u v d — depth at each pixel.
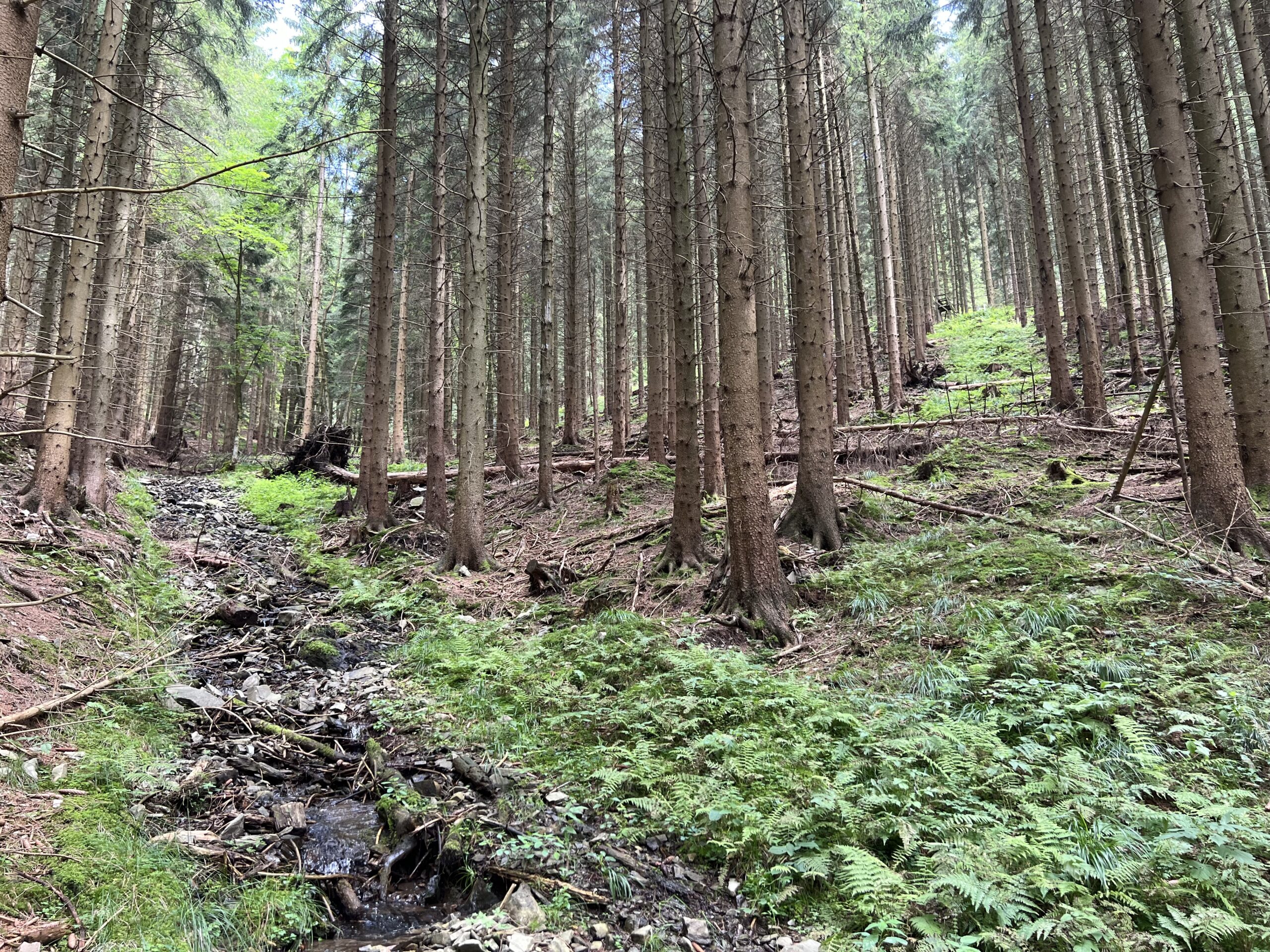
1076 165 24.11
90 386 10.95
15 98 2.56
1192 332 7.59
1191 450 7.62
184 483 19.72
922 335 29.11
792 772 4.64
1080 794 4.02
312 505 17.17
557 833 4.48
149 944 2.97
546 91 14.66
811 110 11.06
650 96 15.31
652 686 6.18
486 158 11.65
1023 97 15.12
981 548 8.25
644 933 3.57
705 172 12.34
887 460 13.64
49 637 5.93
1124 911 3.19
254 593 10.14
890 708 5.37
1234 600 6.04
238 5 15.72
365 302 29.91
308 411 28.80
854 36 20.47
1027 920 3.23
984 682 5.49
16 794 3.76
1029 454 12.24
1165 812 3.83
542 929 3.59
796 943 3.48
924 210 35.31
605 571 10.56
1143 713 4.77
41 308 16.80
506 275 18.95
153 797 4.43
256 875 3.88
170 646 7.21
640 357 30.44
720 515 11.81
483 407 11.87
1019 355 23.72
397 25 14.16
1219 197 8.20
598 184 27.52
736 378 7.77
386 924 3.78
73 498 9.96
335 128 17.69
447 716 6.30
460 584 10.83
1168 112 7.70
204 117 18.70
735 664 6.27
